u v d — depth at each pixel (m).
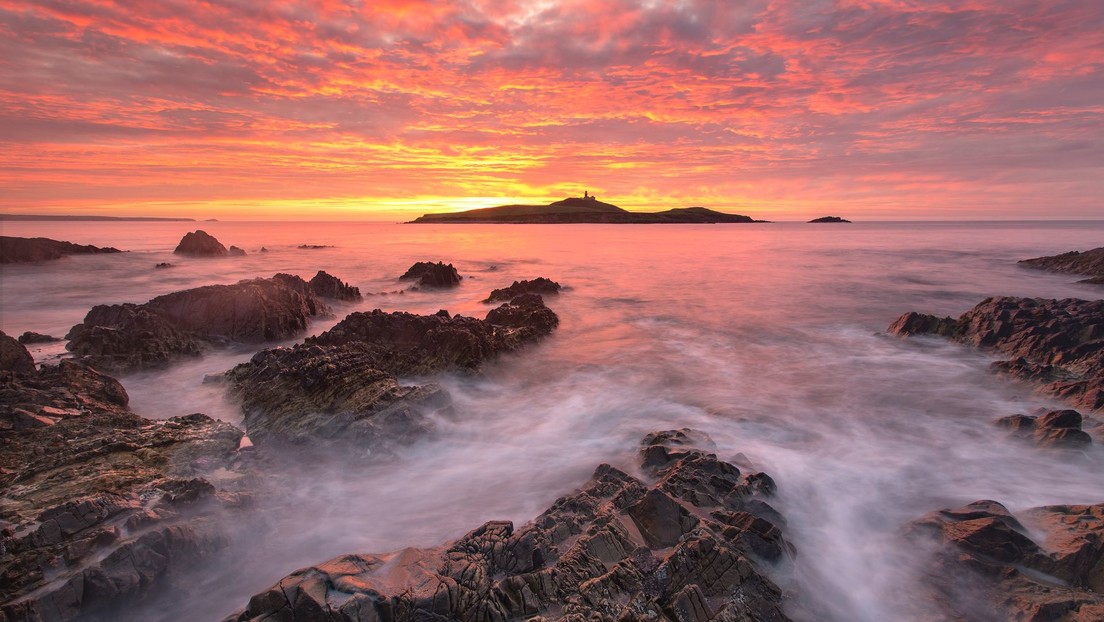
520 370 23.73
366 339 24.20
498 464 14.99
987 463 14.30
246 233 198.00
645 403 19.55
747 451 15.17
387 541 11.47
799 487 13.12
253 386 19.88
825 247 99.00
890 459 14.64
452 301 43.19
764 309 37.91
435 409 17.41
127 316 26.12
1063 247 89.44
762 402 19.34
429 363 22.20
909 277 53.56
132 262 66.50
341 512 12.66
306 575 8.48
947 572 9.88
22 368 20.42
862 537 11.26
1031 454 14.62
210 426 15.77
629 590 8.90
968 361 23.61
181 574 10.05
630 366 24.25
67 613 8.77
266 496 12.55
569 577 9.09
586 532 10.26
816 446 15.54
